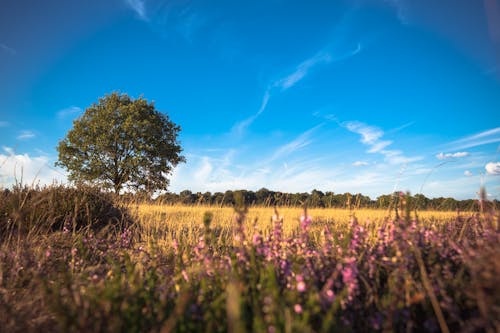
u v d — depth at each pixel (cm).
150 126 2803
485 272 185
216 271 242
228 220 637
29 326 227
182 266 279
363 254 254
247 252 251
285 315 159
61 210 586
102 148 2559
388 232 283
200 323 180
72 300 206
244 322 162
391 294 209
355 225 302
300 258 245
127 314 178
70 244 434
